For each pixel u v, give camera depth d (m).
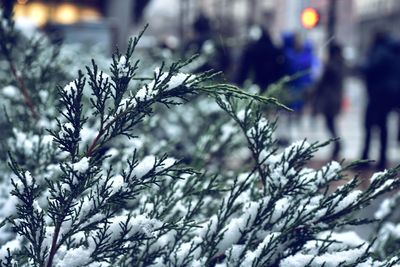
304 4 12.05
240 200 1.87
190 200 1.88
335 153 8.94
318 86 9.59
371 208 4.06
